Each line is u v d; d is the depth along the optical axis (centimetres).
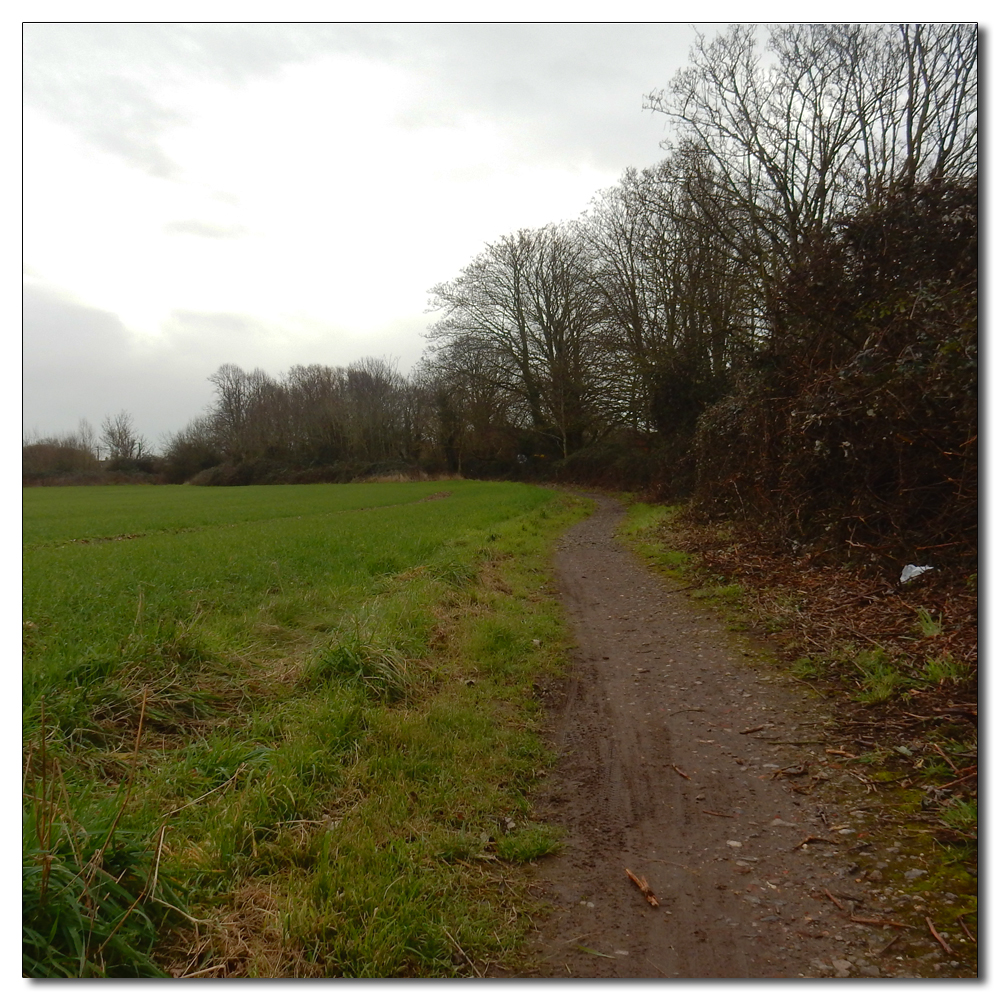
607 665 745
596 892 366
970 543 729
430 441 6662
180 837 366
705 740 539
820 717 546
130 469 8562
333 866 362
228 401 8581
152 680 552
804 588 875
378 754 489
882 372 880
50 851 300
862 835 391
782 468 1127
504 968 311
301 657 673
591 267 4144
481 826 429
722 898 353
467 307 4994
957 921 316
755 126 2027
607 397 4109
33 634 662
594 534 1914
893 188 1033
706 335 2325
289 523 2245
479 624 829
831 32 1812
